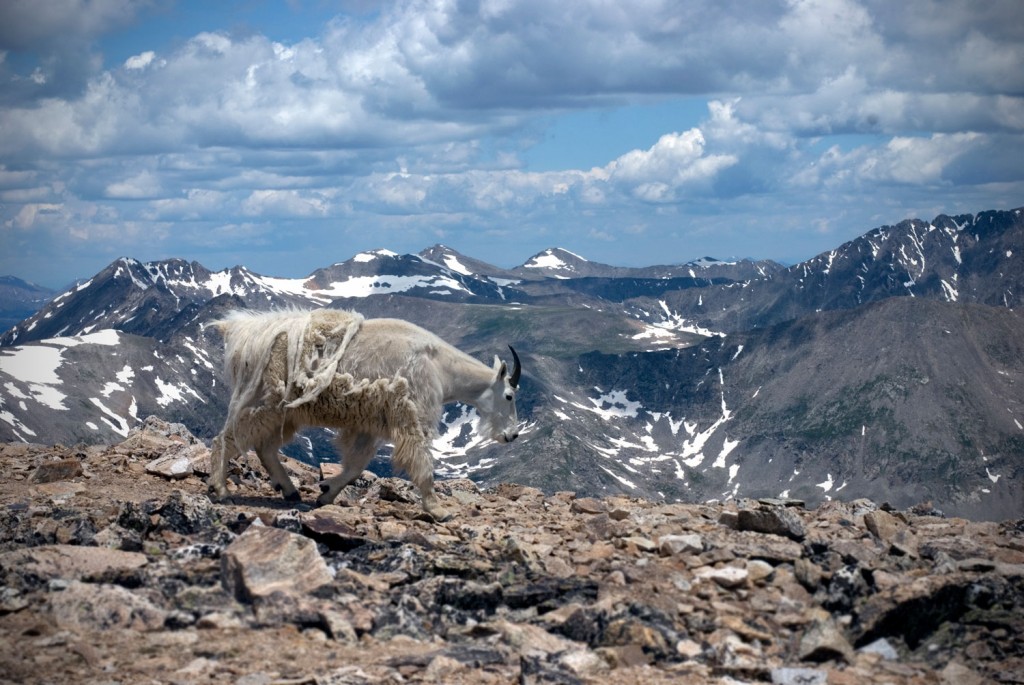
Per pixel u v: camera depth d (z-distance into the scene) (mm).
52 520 5375
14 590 4445
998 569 5035
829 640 4422
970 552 5375
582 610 4566
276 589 4473
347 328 6254
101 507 5812
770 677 4227
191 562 4875
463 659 4164
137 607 4312
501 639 4387
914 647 4598
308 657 4137
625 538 5531
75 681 3740
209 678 3871
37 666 3883
